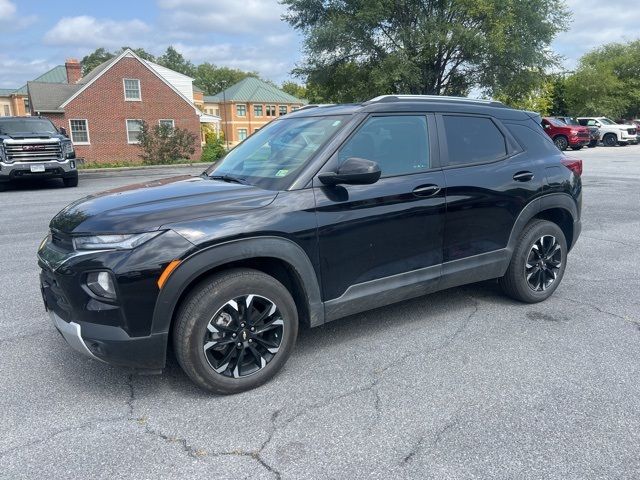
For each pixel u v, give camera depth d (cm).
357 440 279
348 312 371
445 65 3020
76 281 298
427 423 294
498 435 281
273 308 334
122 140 3481
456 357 375
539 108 3491
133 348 299
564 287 529
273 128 434
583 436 279
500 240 440
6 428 295
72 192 1480
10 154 1505
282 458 266
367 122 379
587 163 2080
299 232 334
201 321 310
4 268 633
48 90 3509
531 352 381
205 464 262
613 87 5166
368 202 362
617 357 371
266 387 337
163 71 4759
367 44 2944
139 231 297
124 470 258
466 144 427
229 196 333
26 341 414
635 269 591
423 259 396
